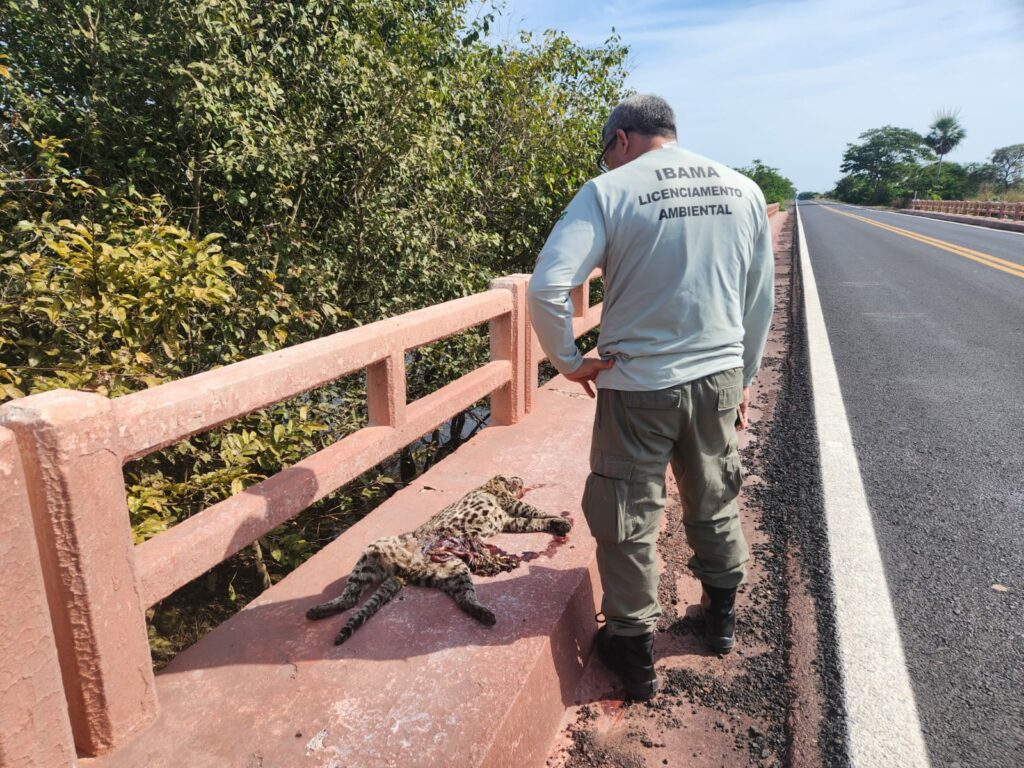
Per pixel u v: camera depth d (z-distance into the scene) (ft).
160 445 6.81
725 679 8.67
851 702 8.16
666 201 7.11
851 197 350.64
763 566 11.18
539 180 32.55
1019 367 23.06
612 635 8.27
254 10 20.04
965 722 7.83
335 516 21.31
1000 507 12.96
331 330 23.11
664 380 7.32
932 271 49.83
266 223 21.13
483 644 8.05
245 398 7.81
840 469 14.78
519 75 31.81
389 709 7.05
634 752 7.59
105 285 13.15
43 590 5.62
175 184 19.75
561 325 7.32
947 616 9.74
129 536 6.55
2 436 5.20
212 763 6.45
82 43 18.35
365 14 23.27
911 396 19.94
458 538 9.86
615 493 7.65
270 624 8.54
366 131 21.95
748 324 8.25
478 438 14.93
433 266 24.71
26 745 5.57
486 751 6.53
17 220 17.08
